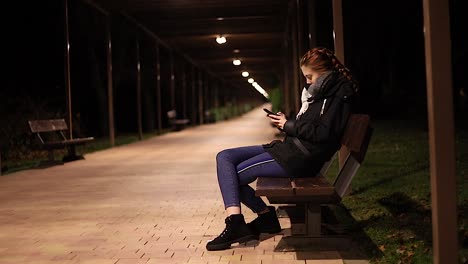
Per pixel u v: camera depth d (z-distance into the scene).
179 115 39.22
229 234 4.77
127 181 9.32
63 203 7.30
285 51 23.80
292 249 4.70
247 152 5.02
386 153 10.80
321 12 19.86
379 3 21.88
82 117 25.77
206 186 8.53
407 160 9.45
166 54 30.80
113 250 4.85
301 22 14.88
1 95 15.55
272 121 4.81
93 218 6.27
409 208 5.80
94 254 4.73
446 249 3.13
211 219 6.09
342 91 4.58
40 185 9.10
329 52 4.77
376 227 5.16
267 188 4.21
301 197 4.58
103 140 22.45
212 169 10.70
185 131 27.83
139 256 4.64
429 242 4.53
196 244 5.00
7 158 14.88
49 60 20.36
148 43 26.34
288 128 4.64
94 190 8.40
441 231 3.12
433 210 3.17
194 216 6.27
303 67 4.77
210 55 30.58
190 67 37.16
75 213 6.59
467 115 20.48
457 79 22.94
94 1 15.90
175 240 5.17
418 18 21.83
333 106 4.57
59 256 4.70
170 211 6.59
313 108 4.64
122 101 30.88
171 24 20.53
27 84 19.70
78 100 24.92
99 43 24.28
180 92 38.09
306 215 4.78
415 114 23.98
